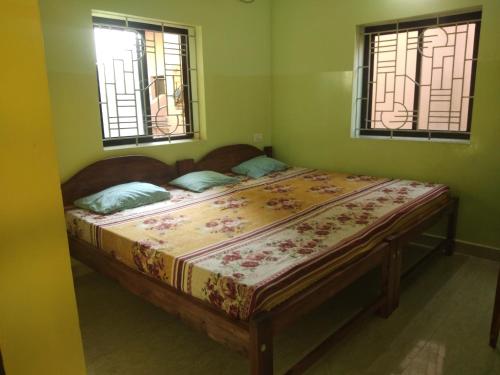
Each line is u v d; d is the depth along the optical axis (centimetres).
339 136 395
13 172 61
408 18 339
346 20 369
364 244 221
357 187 333
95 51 296
